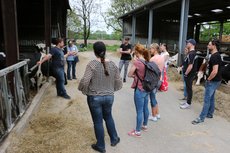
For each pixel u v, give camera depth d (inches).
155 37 863.7
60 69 247.1
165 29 869.8
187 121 198.2
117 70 141.0
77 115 201.5
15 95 169.0
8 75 166.2
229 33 1381.6
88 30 1512.1
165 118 203.9
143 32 880.9
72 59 350.3
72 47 354.9
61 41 245.8
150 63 161.3
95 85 134.5
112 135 150.6
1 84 142.1
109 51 1083.3
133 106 236.5
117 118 201.5
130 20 915.4
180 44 411.2
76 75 399.2
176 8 653.9
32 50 577.9
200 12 732.7
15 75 169.6
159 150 149.4
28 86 208.1
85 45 1380.4
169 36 878.4
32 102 213.8
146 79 158.7
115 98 263.7
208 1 522.0
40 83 272.7
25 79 199.0
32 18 576.1
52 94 264.4
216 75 185.6
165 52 264.4
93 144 147.6
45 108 217.5
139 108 164.1
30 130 168.1
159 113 216.1
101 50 131.5
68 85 317.7
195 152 148.4
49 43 314.3
